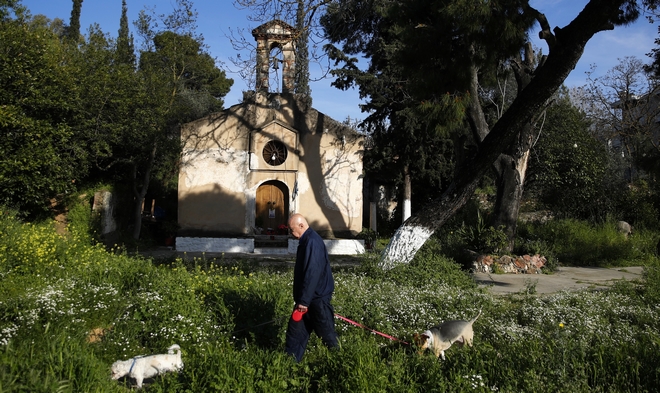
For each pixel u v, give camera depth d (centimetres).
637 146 2831
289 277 1046
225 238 2058
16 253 948
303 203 2125
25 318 603
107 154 1775
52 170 1501
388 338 655
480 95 2303
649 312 865
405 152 2436
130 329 634
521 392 480
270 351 584
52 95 1508
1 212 1204
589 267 1728
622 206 2486
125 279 842
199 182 2080
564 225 2089
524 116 1130
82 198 1803
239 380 462
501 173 1691
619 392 484
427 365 520
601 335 716
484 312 848
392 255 1187
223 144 2100
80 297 708
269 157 2131
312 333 655
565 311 842
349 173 2159
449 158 2544
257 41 2033
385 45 2217
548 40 1056
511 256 1578
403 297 848
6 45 1461
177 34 2447
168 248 2080
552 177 2431
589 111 3503
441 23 1173
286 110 2136
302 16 1455
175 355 539
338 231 2141
